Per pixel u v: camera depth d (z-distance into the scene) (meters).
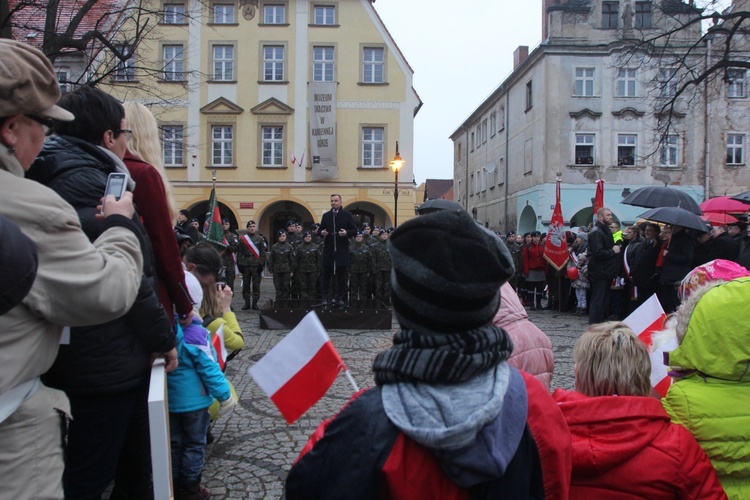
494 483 1.27
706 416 2.18
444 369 1.25
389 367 1.31
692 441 2.03
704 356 2.21
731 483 2.20
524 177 30.75
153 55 25.12
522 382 1.43
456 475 1.21
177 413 3.32
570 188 27.78
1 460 1.56
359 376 6.63
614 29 27.78
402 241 1.31
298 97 25.72
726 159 27.91
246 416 5.19
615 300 11.09
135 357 2.32
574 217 28.09
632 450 1.94
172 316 2.85
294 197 25.77
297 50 25.67
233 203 25.70
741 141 27.98
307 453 1.39
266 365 1.99
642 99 27.73
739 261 8.43
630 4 27.38
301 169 25.73
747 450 2.16
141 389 2.42
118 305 1.69
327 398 5.74
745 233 8.91
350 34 25.80
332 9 25.89
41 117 1.71
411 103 25.81
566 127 27.88
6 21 8.75
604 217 10.26
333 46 25.78
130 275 1.77
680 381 2.34
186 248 4.26
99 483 2.30
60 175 2.22
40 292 1.54
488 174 38.41
